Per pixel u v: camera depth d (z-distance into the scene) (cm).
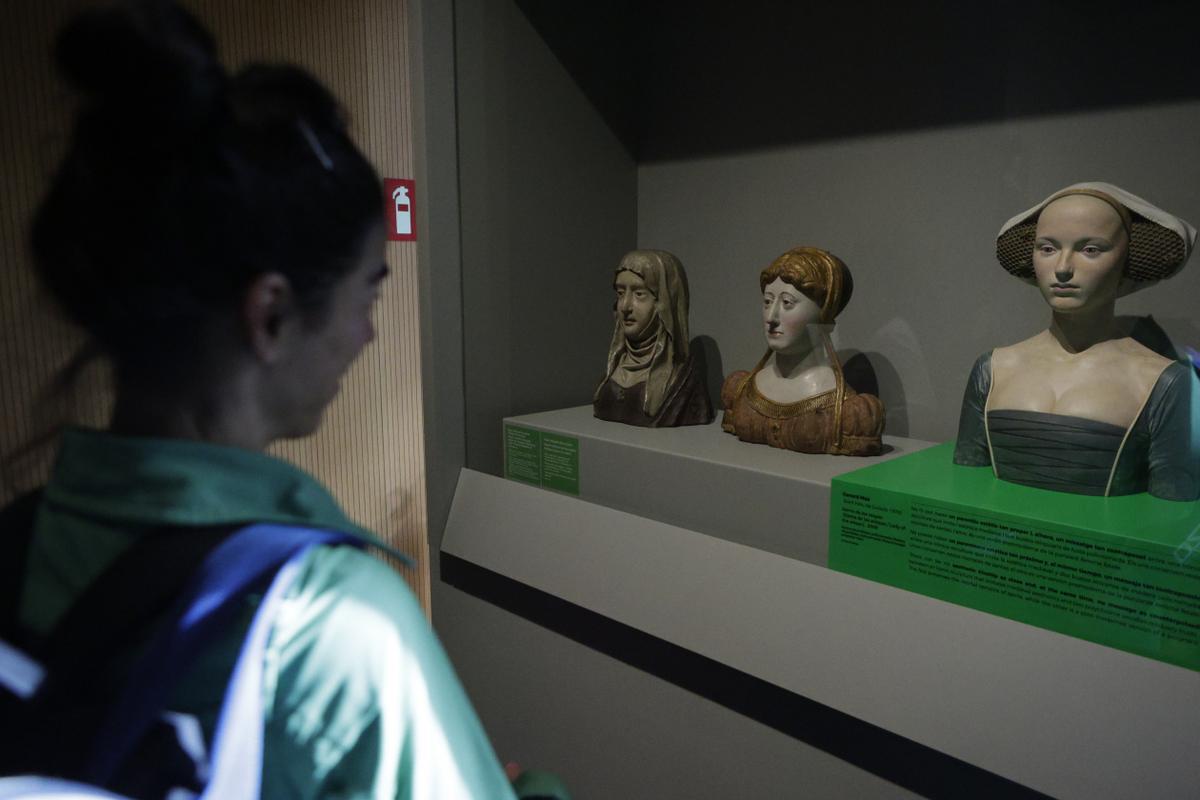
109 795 44
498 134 203
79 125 53
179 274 53
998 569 134
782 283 180
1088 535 123
